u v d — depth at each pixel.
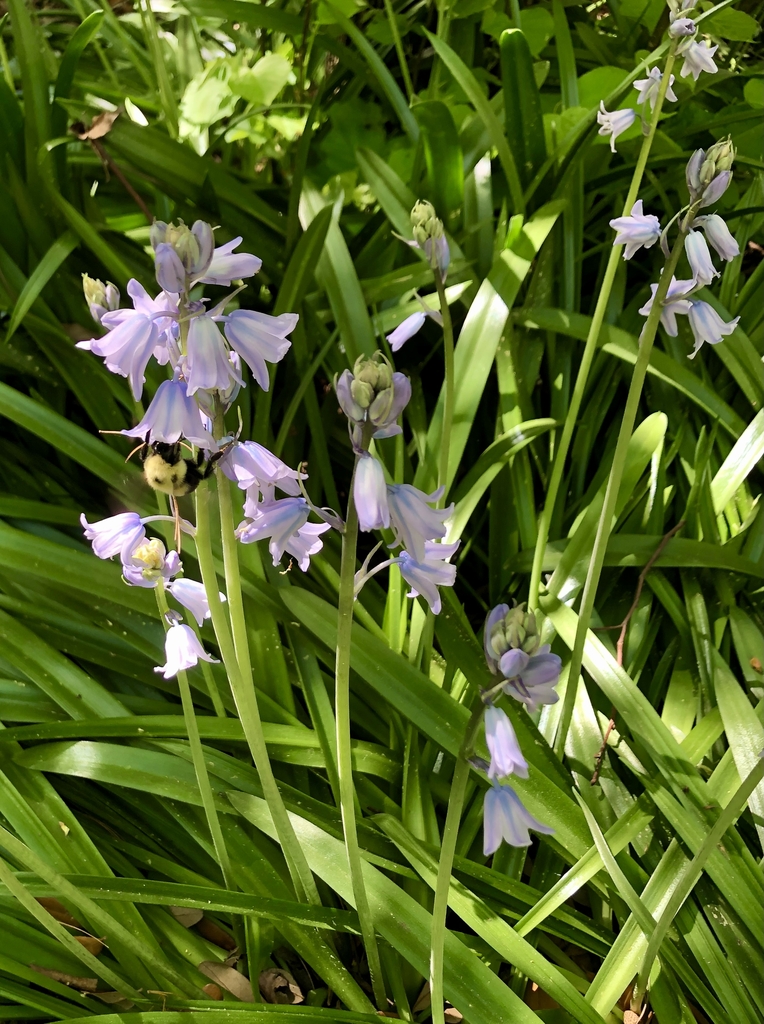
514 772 0.59
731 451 1.03
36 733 0.77
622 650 0.91
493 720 0.59
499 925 0.71
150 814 0.78
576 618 0.87
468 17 1.44
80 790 0.78
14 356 1.04
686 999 0.73
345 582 0.62
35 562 0.82
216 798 0.76
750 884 0.74
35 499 1.02
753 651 0.90
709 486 1.01
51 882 0.66
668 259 0.69
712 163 0.66
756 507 1.03
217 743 0.79
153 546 0.64
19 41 1.02
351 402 0.58
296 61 1.43
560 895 0.72
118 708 0.79
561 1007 0.73
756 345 1.18
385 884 0.72
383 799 0.78
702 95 1.50
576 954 0.76
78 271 1.10
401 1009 0.71
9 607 0.86
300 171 1.10
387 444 1.02
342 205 1.22
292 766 0.79
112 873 0.74
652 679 0.92
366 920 0.69
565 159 1.13
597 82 1.24
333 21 1.25
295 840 0.70
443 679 0.88
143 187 1.27
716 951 0.72
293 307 1.06
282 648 0.85
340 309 1.05
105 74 1.43
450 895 0.72
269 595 0.86
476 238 1.17
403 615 0.86
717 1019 0.71
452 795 0.62
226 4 1.30
